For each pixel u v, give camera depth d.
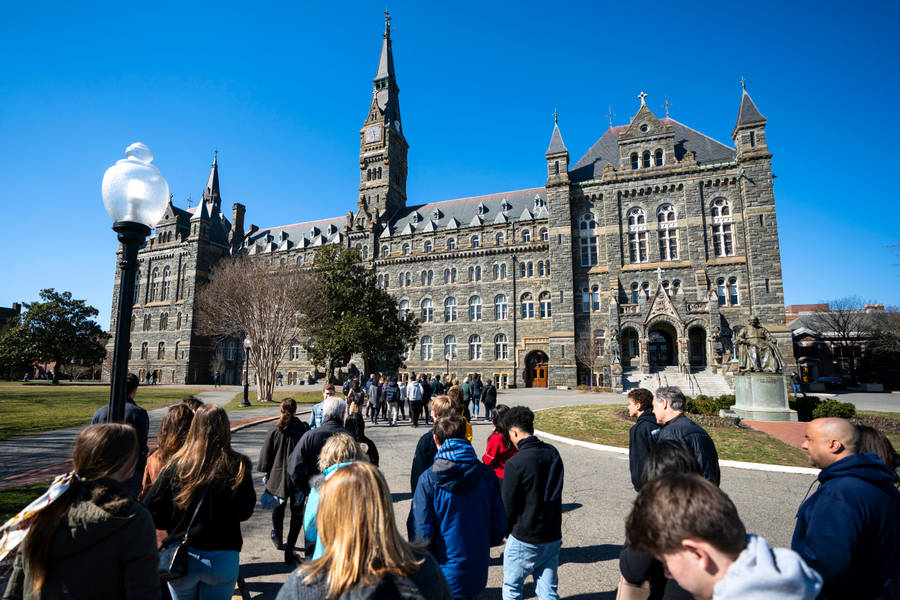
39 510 2.90
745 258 45.25
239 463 4.33
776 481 12.34
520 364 55.47
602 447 16.45
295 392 45.12
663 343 49.41
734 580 2.11
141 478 6.54
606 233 50.09
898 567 3.29
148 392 43.16
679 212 48.28
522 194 64.31
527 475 4.83
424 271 62.09
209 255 74.38
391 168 71.25
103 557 2.91
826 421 3.84
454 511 4.23
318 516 2.60
